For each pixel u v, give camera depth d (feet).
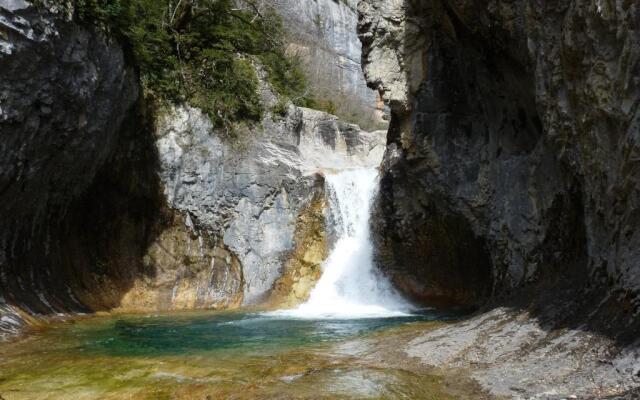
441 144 55.57
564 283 34.53
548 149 40.78
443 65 55.67
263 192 67.87
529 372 24.26
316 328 43.27
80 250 54.60
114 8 48.70
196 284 62.44
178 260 62.34
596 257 30.22
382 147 98.73
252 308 60.39
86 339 37.29
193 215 64.08
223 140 67.05
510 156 48.78
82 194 53.26
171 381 25.34
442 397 22.61
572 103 31.24
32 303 43.60
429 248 61.46
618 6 25.13
